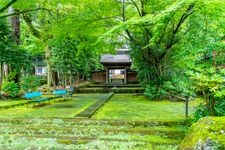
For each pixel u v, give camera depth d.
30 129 7.76
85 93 22.78
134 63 20.16
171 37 16.19
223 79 5.66
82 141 6.53
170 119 8.82
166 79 16.84
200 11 10.77
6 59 15.89
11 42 16.27
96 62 30.89
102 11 16.30
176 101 15.52
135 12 17.53
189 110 11.70
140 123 8.29
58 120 8.80
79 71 27.66
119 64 31.48
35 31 21.52
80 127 7.94
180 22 14.73
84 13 15.90
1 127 8.06
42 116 10.21
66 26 16.23
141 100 16.55
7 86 16.64
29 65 17.95
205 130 4.38
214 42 6.68
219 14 9.34
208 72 6.06
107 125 8.39
